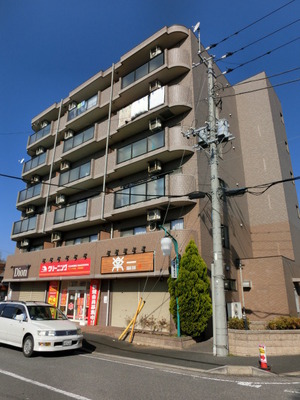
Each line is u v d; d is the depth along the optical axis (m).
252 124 20.66
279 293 14.59
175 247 12.20
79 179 19.61
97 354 9.50
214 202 10.55
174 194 14.06
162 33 16.97
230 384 6.17
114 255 15.39
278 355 9.29
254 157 19.98
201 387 5.89
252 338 9.42
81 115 21.23
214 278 9.88
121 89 18.72
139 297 14.80
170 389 5.69
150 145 15.77
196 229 13.79
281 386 6.05
